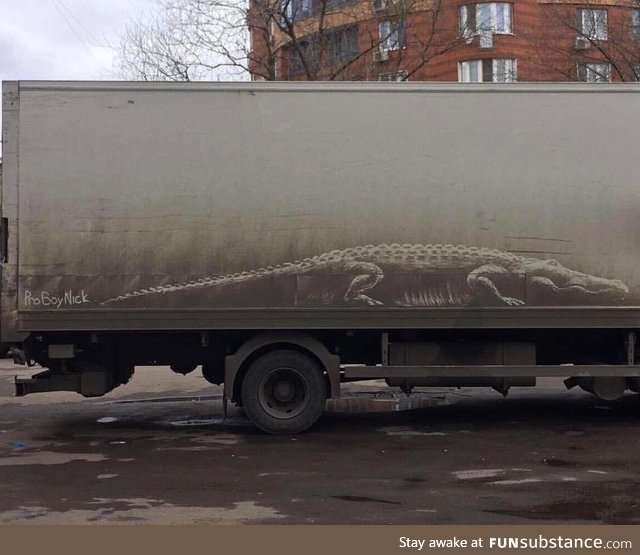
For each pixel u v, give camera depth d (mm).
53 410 9828
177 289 7535
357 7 20422
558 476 6070
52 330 7449
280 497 5551
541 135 7688
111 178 7496
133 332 7840
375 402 10039
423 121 7645
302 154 7602
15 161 7410
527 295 7656
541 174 7676
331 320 7598
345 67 19734
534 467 6391
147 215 7516
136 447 7387
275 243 7574
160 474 6273
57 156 7453
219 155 7570
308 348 7762
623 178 7703
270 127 7598
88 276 7469
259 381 7824
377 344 8203
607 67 21422
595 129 7711
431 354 8062
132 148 7520
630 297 7684
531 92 7680
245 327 7570
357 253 7605
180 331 7809
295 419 7816
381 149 7625
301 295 7594
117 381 8367
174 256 7531
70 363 7980
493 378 8078
